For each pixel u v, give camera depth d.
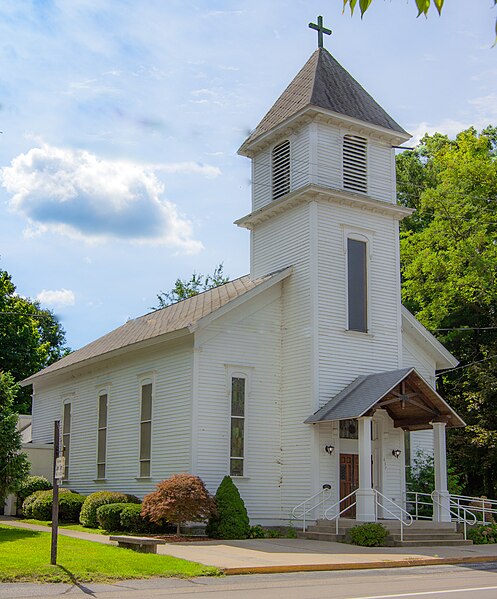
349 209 27.53
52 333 69.31
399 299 28.28
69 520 27.84
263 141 29.48
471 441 35.19
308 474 24.89
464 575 16.14
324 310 26.12
